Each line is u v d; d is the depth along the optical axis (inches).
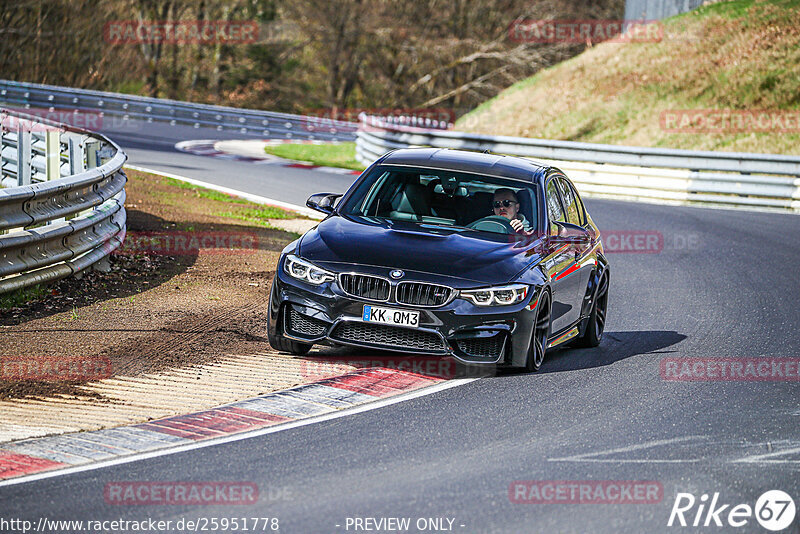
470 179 1291.8
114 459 837.2
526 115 5369.1
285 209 2581.2
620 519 748.0
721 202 3309.5
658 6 5787.4
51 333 1228.5
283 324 1158.3
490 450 897.5
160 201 2500.0
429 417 994.1
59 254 1437.0
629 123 4926.2
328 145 4849.9
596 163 3467.0
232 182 3095.5
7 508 723.4
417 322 1100.5
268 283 1653.5
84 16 7588.6
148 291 1509.6
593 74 5467.5
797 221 3006.9
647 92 5113.2
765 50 5059.1
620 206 3157.0
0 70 7332.7
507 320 1119.0
